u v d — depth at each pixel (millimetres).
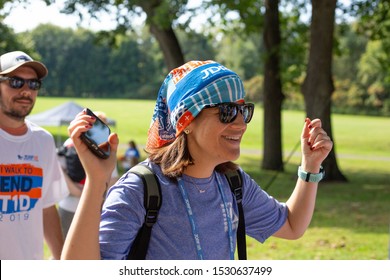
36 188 5082
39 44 185500
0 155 4930
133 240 3221
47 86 184000
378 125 92062
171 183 3328
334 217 17328
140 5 28859
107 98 183500
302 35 33906
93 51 186250
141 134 71000
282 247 12680
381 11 29969
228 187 3592
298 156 49188
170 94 3398
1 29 51031
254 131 75875
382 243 13383
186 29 29500
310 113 25672
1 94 5035
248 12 32094
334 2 25000
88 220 2854
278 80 32125
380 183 28328
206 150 3342
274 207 3865
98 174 2883
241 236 3639
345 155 52719
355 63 136625
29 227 5000
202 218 3354
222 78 3295
